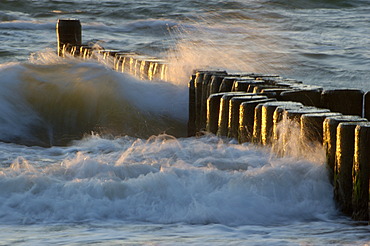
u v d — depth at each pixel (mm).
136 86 37188
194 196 19484
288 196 20047
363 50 81438
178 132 34125
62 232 16797
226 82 29438
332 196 20234
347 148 19562
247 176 20375
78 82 37406
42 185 19750
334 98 26031
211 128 28016
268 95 26281
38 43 88312
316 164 20953
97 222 18047
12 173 20922
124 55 45000
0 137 32906
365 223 18609
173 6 143875
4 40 91250
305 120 21484
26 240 15852
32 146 31359
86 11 138250
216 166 22172
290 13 137000
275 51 79812
